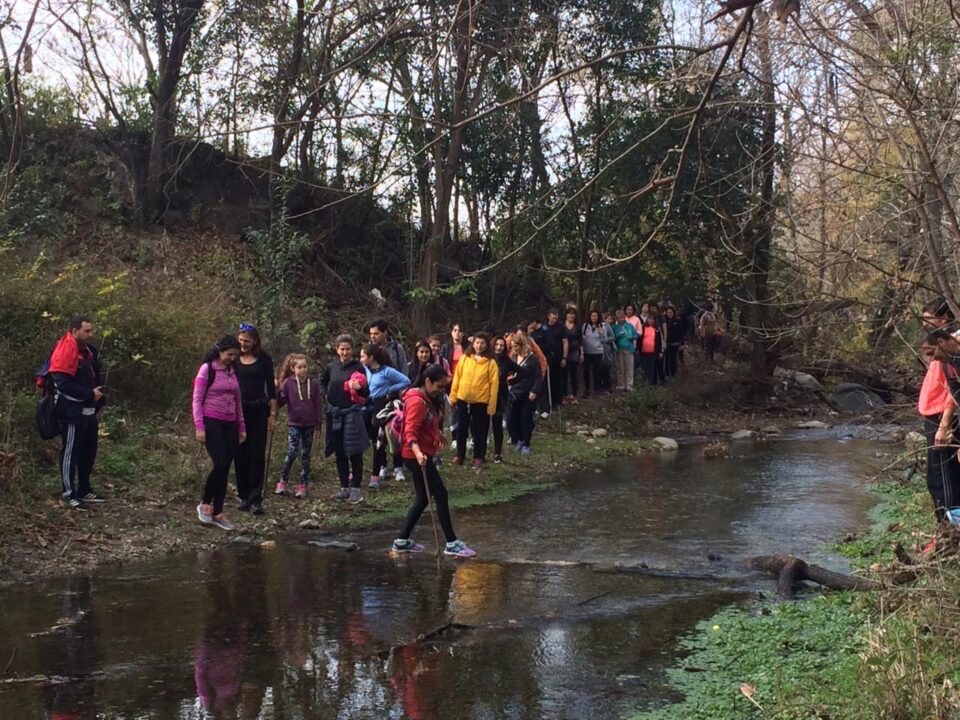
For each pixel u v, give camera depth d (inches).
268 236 746.2
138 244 751.1
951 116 268.1
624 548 344.2
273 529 384.8
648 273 959.6
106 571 312.2
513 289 979.9
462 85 428.5
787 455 627.5
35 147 786.2
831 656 217.0
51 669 216.5
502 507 434.9
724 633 241.0
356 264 893.2
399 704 195.5
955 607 207.2
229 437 380.8
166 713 190.5
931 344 277.1
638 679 210.5
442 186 810.2
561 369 776.3
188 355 555.5
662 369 935.7
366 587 290.0
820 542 349.4
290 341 701.9
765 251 351.9
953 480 298.2
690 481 510.9
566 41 351.3
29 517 353.1
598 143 256.7
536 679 210.5
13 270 544.4
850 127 295.6
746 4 202.7
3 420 408.2
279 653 227.6
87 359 382.9
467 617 257.8
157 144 781.9
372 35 460.1
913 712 171.3
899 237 299.9
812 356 377.4
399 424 339.9
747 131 439.5
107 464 424.2
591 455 612.1
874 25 276.1
